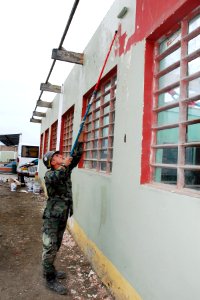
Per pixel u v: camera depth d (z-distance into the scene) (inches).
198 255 79.4
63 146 335.3
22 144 708.7
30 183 526.3
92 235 178.4
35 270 168.4
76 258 187.6
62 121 336.5
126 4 144.0
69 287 147.8
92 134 206.8
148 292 105.9
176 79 109.6
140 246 114.0
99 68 185.0
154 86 120.0
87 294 141.2
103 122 187.6
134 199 121.6
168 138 118.6
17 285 149.1
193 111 103.3
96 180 176.4
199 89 101.4
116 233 139.3
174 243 91.2
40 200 416.8
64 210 147.6
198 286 78.9
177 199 90.7
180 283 87.1
